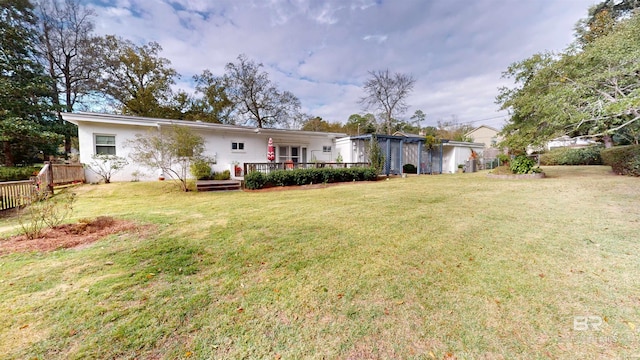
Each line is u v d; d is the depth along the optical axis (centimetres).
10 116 1104
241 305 214
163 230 419
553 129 905
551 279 252
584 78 668
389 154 1520
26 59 1277
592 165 1558
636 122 846
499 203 604
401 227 426
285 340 175
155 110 1972
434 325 189
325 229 420
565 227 408
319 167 1259
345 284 247
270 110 2348
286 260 302
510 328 185
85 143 1003
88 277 259
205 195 832
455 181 1105
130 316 198
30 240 367
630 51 591
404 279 255
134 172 1080
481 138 3775
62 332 180
